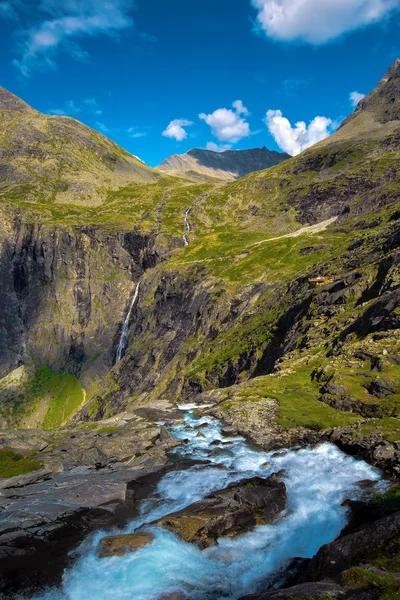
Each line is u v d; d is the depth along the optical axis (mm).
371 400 26656
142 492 20797
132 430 30000
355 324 40906
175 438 27906
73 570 14383
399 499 16250
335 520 16109
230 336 83312
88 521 17875
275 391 34125
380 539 11938
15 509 19078
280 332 62406
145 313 154750
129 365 129250
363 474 19609
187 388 74750
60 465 24703
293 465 22078
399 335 32875
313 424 26547
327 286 57594
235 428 29000
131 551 15125
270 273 111688
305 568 13289
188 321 118188
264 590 12695
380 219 120812
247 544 15375
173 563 14375
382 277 47156
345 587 10125
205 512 17219
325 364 35625
